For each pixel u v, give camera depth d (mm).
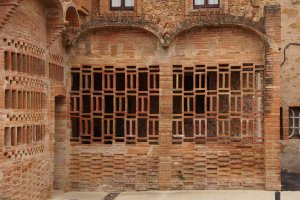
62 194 14109
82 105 14828
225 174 14438
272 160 14031
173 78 14844
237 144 14398
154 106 15203
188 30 14516
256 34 14234
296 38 18484
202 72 14555
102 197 13773
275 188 14031
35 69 11789
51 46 13164
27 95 11211
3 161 9891
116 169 14688
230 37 14477
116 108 15031
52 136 13172
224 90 14531
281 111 18547
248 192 13914
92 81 14773
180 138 14609
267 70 14023
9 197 10172
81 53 14828
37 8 11883
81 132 14773
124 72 14766
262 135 14367
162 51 14617
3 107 9883
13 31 10367
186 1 14836
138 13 15031
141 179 14633
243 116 14398
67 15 14078
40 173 12148
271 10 13969
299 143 18484
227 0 14812
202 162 14508
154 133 14633
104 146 14719
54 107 13578
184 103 15141
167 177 14516
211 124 15125
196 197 13383
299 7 18469
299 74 18469
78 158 14758
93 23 14484
